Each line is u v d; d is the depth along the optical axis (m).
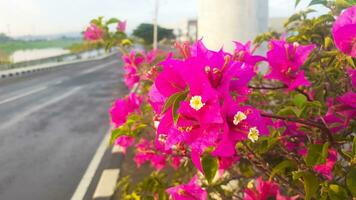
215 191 2.30
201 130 1.04
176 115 1.02
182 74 1.05
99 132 9.01
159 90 1.10
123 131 1.80
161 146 1.84
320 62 1.93
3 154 7.34
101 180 5.09
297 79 1.40
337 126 1.36
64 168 6.34
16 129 9.54
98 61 50.94
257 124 1.07
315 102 1.26
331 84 1.85
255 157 1.62
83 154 7.14
